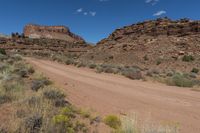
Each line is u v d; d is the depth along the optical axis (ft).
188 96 39.99
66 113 20.29
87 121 19.99
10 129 14.80
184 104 32.78
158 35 267.39
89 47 434.71
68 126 17.25
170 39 239.91
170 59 187.93
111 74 74.08
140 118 22.97
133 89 44.47
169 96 38.83
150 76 76.13
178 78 61.26
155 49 221.66
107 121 20.12
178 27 260.62
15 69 50.19
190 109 29.58
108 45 293.23
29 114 17.66
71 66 107.24
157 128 17.95
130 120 18.44
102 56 245.04
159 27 275.59
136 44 249.55
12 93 24.73
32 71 53.36
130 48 243.60
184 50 205.46
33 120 15.93
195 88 52.13
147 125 18.70
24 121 16.01
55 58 174.91
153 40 249.34
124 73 72.54
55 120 16.71
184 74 91.15
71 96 30.71
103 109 25.80
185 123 22.72
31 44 435.53
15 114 18.03
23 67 58.75
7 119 16.94
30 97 22.49
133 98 34.71
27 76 45.83
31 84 33.27
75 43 479.00
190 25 252.83
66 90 34.76
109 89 42.24
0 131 14.24
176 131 18.25
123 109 26.86
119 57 225.35
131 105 29.53
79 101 28.48
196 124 22.62
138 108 28.07
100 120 20.84
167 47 218.59
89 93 35.70
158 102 32.99
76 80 51.62
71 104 25.14
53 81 42.14
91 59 244.42
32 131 15.02
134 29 305.53
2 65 53.01
